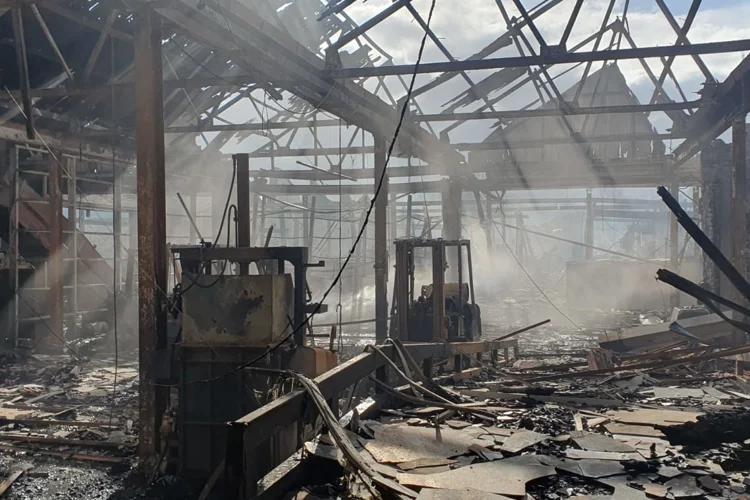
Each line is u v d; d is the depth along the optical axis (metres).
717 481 5.33
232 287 8.01
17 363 15.20
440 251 13.69
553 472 5.39
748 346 10.68
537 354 15.45
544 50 11.97
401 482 5.13
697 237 7.66
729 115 14.77
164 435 8.06
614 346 14.94
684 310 15.39
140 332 8.36
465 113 16.36
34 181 19.77
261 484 5.07
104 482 7.74
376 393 8.52
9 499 7.21
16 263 16.55
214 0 9.69
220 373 7.94
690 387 10.43
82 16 13.73
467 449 6.14
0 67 15.92
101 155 18.52
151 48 8.55
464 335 14.65
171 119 19.56
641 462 5.73
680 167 25.09
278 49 11.56
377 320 17.27
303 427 5.98
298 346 8.44
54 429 9.69
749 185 20.80
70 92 12.93
